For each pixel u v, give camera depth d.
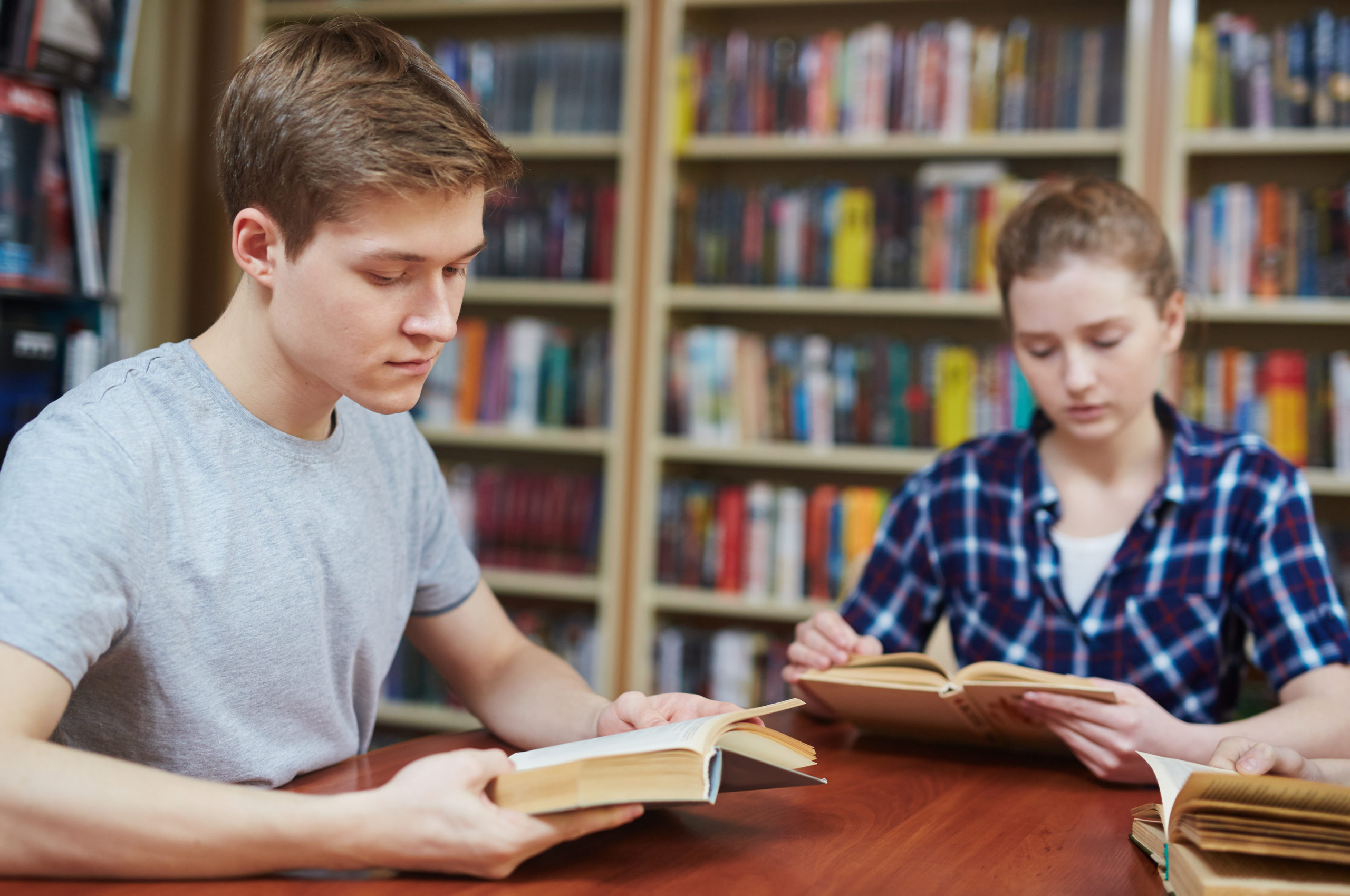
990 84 2.36
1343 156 2.34
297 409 0.86
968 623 1.34
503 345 2.68
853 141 2.45
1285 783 0.61
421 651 1.09
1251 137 2.19
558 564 2.64
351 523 0.91
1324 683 1.08
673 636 2.56
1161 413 1.31
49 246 1.93
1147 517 1.25
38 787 0.60
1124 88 2.28
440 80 0.75
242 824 0.61
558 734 0.94
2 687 0.63
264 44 0.75
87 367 1.99
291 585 0.86
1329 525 2.30
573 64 2.62
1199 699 1.23
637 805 0.66
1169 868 0.67
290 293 0.73
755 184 2.76
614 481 2.57
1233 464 1.24
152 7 2.65
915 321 2.67
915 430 2.43
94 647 0.69
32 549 0.67
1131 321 1.15
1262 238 2.21
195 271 2.71
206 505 0.81
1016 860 0.73
